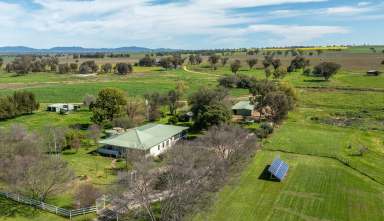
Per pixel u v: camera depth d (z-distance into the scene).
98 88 127.69
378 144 56.28
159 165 37.88
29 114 82.81
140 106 73.00
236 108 78.31
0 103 75.38
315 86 122.25
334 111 84.56
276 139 58.09
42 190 35.66
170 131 56.56
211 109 58.16
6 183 38.09
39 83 147.12
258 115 77.75
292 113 81.69
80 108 90.06
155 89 121.75
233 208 33.91
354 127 68.25
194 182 32.28
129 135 52.25
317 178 41.88
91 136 57.69
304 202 35.50
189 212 31.02
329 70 134.62
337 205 34.88
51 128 58.41
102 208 33.69
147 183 33.25
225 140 42.72
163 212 30.70
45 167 37.00
